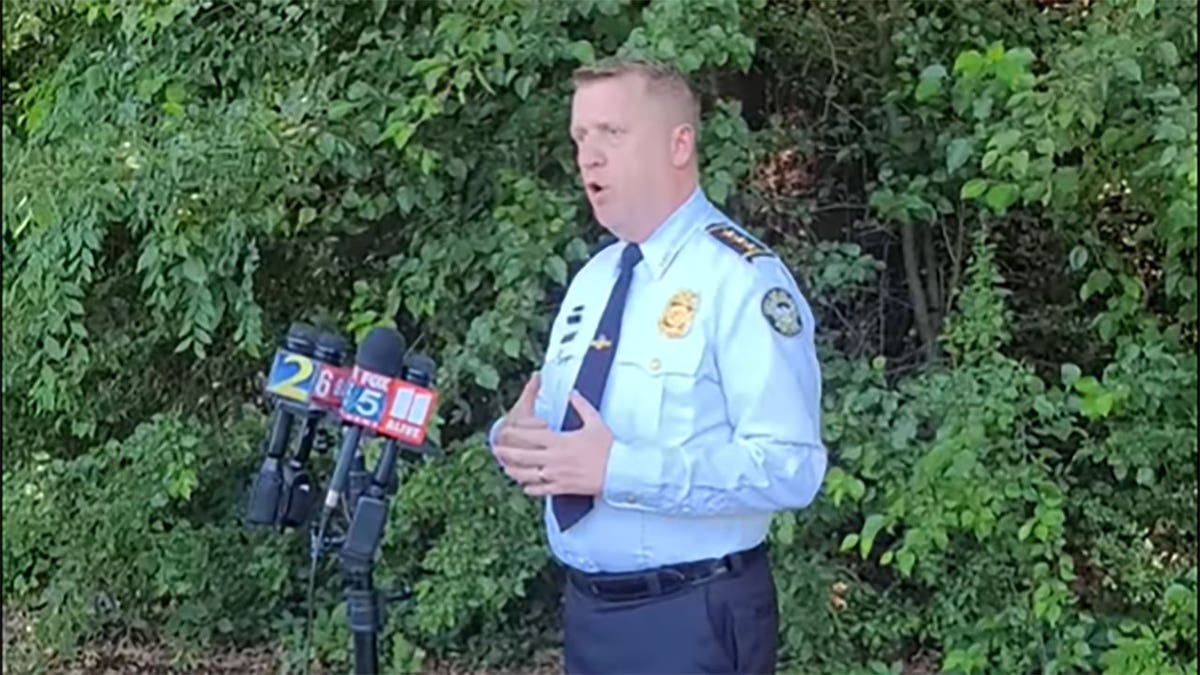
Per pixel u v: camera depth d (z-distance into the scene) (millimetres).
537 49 3270
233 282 3490
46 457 3881
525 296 3381
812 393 1924
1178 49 3172
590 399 1956
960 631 3455
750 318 1890
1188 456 3371
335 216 3527
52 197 3314
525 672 3906
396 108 3348
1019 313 3797
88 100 3584
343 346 2084
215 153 3248
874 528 3230
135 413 3947
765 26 3641
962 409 3256
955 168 3242
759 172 3758
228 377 3986
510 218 3375
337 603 3914
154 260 3318
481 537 3533
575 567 2061
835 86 3760
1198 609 3307
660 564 1971
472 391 3689
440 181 3520
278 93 3424
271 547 3887
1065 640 3359
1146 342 3357
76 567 3754
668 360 1910
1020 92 3072
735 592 1977
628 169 1944
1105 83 3021
